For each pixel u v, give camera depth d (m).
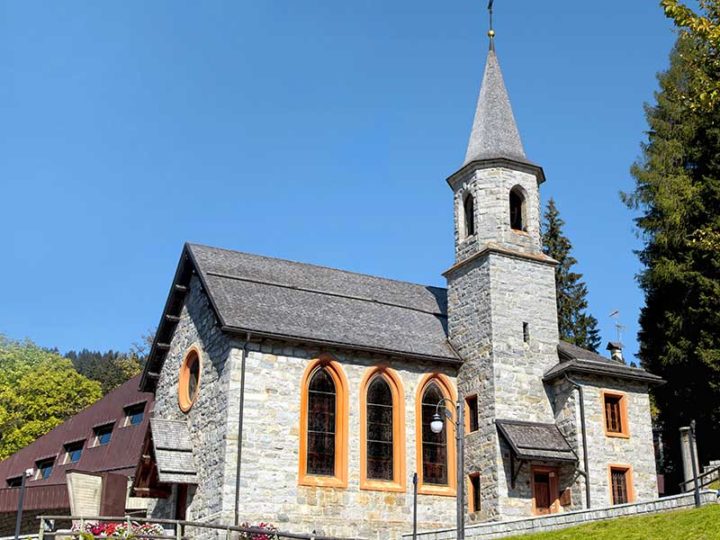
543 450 31.53
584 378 33.06
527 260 35.78
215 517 28.45
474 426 33.91
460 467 24.69
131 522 25.45
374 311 36.19
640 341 47.00
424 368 34.28
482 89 40.53
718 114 27.17
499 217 36.16
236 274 34.50
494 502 31.55
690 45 46.19
